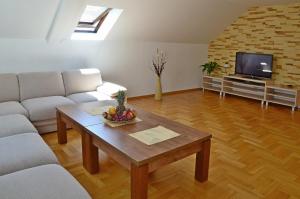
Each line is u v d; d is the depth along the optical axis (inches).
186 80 251.3
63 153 106.0
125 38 189.2
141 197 68.7
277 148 116.9
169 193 80.7
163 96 225.9
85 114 102.5
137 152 69.7
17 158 67.1
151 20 177.5
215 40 254.7
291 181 88.7
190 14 189.9
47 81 140.3
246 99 221.1
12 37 141.9
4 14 125.7
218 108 188.1
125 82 202.4
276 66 209.8
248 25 224.4
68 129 131.6
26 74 135.7
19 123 92.7
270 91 201.9
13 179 55.9
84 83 152.9
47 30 147.7
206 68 251.3
